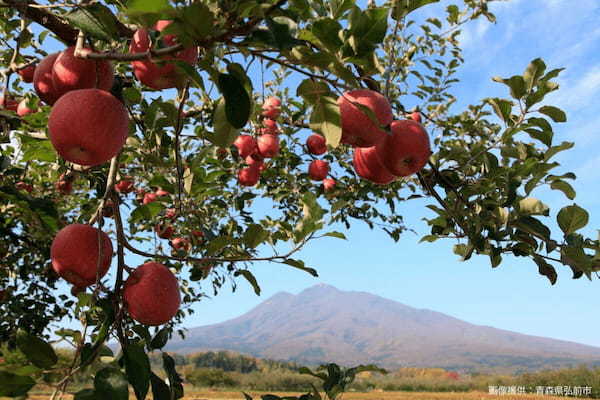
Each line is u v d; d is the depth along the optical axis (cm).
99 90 154
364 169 218
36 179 453
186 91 165
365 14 138
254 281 194
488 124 433
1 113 259
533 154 272
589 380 4312
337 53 141
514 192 244
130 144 265
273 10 112
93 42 166
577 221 235
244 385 5478
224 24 115
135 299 153
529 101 249
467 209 259
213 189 266
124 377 124
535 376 4859
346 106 164
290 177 553
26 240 532
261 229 174
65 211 523
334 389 195
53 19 172
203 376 5406
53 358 129
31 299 589
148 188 443
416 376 8175
